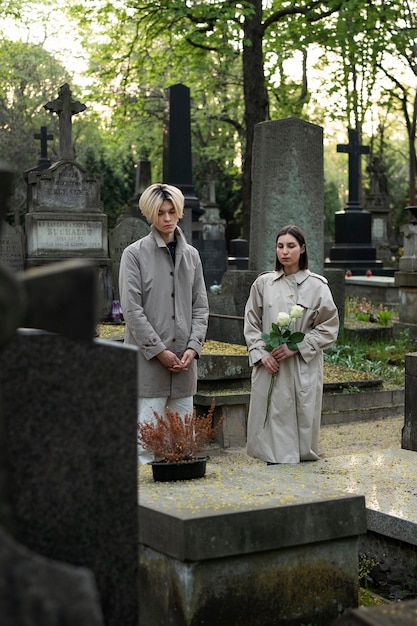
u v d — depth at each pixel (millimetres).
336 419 8164
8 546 1781
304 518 3379
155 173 39531
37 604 1760
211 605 3217
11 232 11312
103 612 2498
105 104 25875
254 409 5625
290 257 5609
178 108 16625
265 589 3324
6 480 2062
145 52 23172
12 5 28062
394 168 51531
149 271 5172
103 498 2477
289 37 21031
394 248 32156
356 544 3523
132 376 2494
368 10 20469
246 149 20953
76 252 11492
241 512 3256
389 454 5570
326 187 47875
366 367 9875
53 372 2420
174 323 5199
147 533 3357
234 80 30078
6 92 35469
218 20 20188
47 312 1957
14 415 2391
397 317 14961
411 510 4332
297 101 25812
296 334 5426
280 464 5328
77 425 2447
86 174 11586
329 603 3457
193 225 17297
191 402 5324
